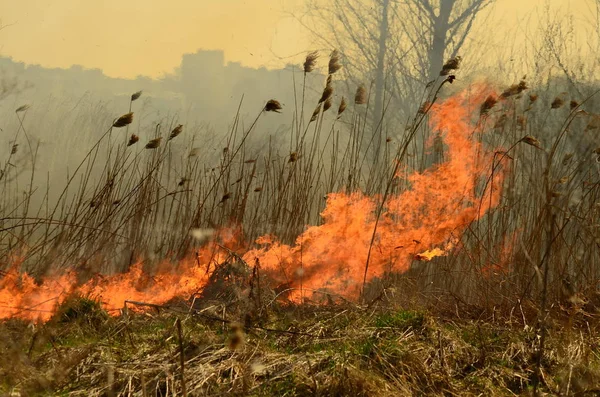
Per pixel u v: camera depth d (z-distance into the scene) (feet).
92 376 10.89
